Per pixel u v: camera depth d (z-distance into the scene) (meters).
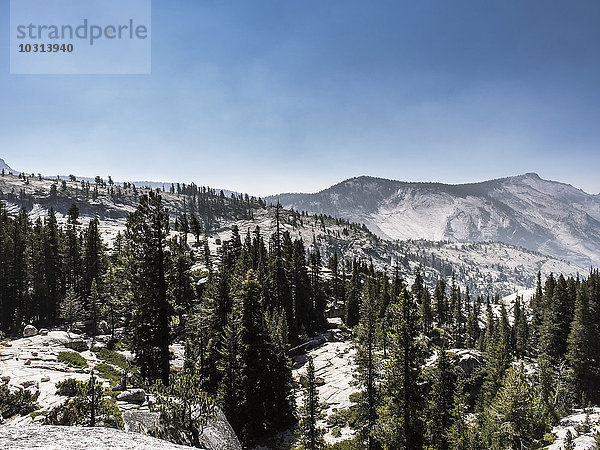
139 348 29.34
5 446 8.40
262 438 37.94
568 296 84.25
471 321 105.56
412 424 25.03
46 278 75.75
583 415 52.88
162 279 29.98
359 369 32.00
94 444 9.27
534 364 78.69
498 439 38.12
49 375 30.75
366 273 132.75
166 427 16.28
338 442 37.12
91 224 83.62
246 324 39.75
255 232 114.31
